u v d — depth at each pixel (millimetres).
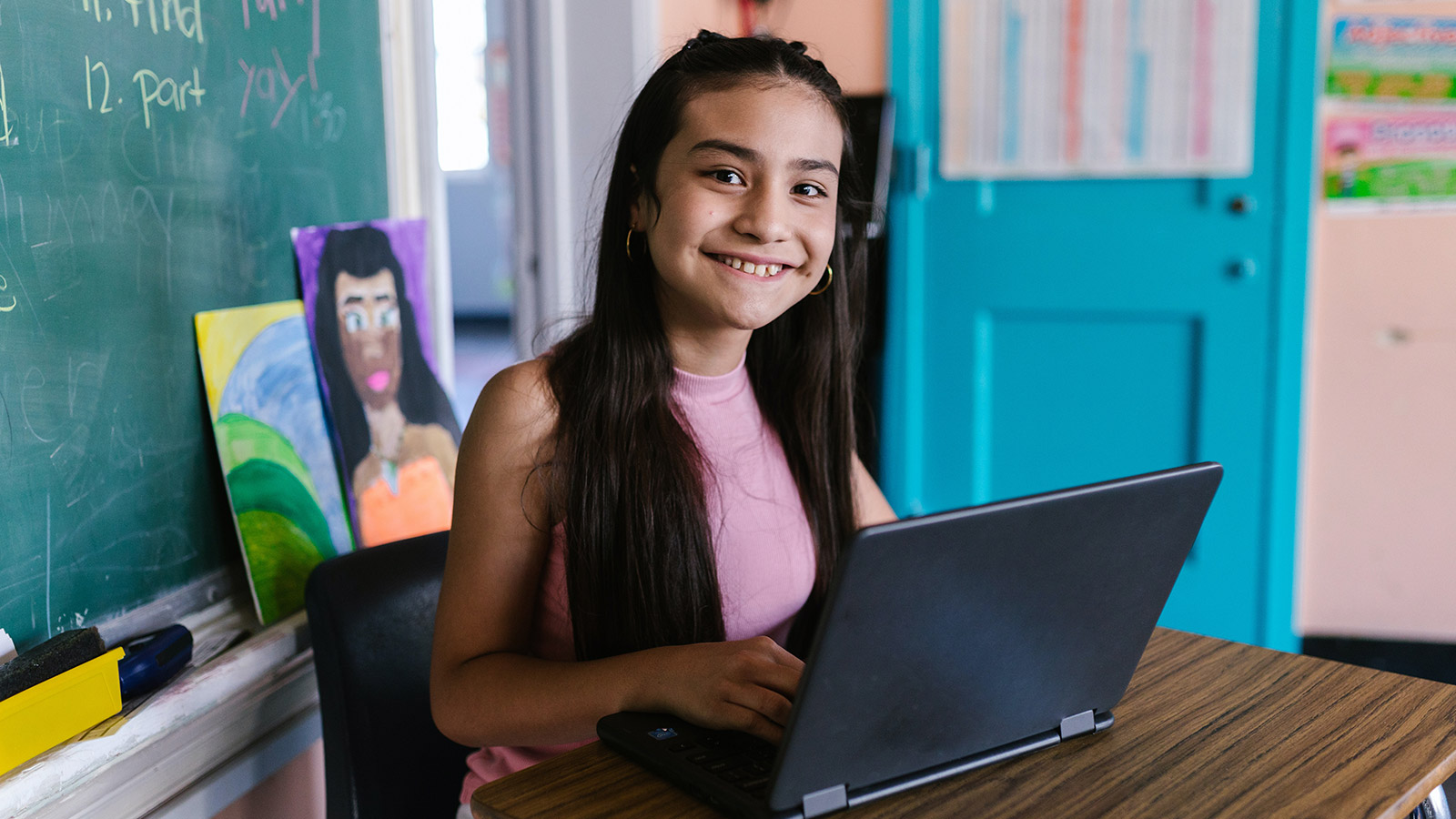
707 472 1102
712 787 745
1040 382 2918
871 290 2869
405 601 1139
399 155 1598
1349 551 2846
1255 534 2822
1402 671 2727
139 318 1110
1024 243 2850
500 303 8680
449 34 8156
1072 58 2738
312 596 1097
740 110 965
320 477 1329
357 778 1078
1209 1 2629
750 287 989
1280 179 2662
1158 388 2842
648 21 2422
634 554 1028
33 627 1007
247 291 1259
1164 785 780
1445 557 2789
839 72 2885
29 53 974
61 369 1022
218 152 1209
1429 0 2541
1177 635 1082
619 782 781
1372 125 2623
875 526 634
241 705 1161
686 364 1111
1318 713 901
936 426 2980
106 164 1060
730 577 1113
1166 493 761
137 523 1121
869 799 747
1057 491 706
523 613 1053
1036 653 776
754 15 2951
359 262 1428
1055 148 2789
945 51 2809
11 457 978
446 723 957
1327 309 2742
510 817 735
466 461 1039
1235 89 2652
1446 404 2715
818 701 681
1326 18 2592
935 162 2871
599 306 1084
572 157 2502
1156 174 2738
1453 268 2650
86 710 975
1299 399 2754
